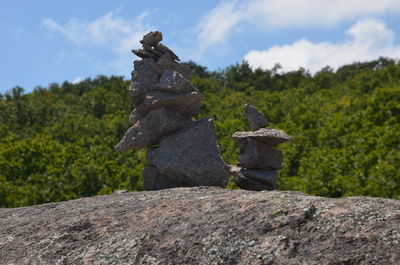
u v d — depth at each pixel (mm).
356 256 4035
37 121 44094
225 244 4543
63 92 69125
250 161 7918
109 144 30797
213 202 5504
